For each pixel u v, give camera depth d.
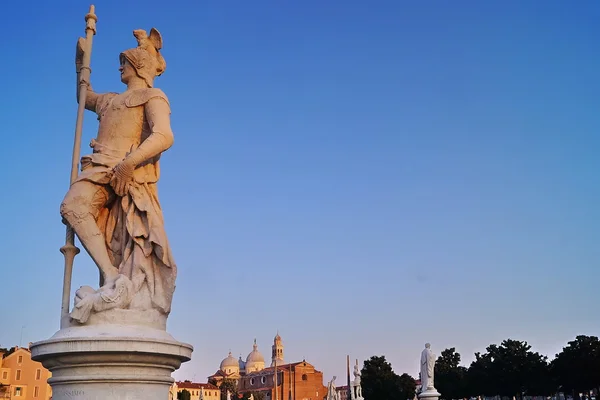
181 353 6.05
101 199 6.66
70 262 6.58
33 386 52.44
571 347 74.12
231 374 151.75
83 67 7.31
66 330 5.84
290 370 135.38
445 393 87.44
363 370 95.62
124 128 6.95
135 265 6.40
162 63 7.69
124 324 6.01
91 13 7.52
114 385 5.63
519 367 78.56
